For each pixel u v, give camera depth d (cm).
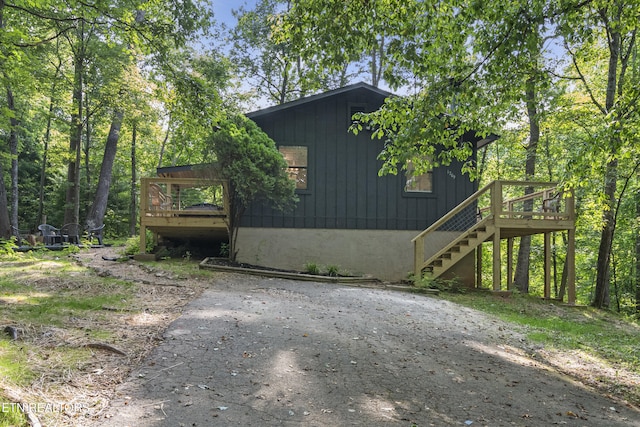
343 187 1220
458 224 1244
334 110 1228
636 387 474
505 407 370
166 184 1202
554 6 564
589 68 1338
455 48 629
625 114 564
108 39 869
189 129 812
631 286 1861
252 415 314
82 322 508
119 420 289
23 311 531
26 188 2627
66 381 338
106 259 1070
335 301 765
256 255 1179
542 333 688
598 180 1034
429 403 363
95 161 2541
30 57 974
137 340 461
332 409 335
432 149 695
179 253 1234
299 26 610
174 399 329
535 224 1066
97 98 1552
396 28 606
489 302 952
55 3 870
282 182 1009
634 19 619
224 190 1058
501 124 1213
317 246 1202
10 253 1029
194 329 516
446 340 572
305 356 453
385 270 1215
